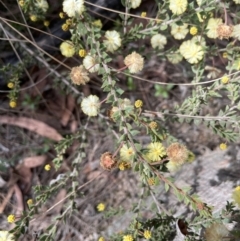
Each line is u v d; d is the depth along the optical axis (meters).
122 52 0.23
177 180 0.24
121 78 0.29
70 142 0.22
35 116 0.28
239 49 0.20
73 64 0.27
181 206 0.22
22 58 0.27
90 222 0.24
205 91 0.20
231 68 0.20
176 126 0.27
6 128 0.28
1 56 0.27
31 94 0.28
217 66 0.26
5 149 0.27
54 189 0.20
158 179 0.16
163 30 0.22
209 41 0.26
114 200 0.25
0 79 0.27
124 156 0.18
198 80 0.21
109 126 0.23
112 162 0.17
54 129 0.28
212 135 0.26
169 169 0.19
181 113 0.20
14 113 0.28
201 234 0.19
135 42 0.28
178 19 0.20
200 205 0.16
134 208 0.20
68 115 0.28
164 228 0.19
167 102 0.29
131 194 0.25
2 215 0.25
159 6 0.21
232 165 0.23
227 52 0.21
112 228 0.24
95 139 0.27
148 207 0.23
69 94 0.28
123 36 0.21
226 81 0.19
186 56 0.21
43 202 0.19
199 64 0.21
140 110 0.18
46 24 0.24
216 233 0.17
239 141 0.24
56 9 0.26
